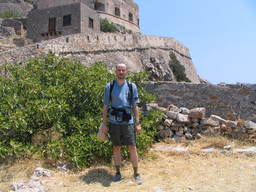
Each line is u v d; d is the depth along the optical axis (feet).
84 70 22.77
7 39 77.61
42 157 18.25
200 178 14.87
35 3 135.64
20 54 45.55
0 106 19.63
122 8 140.56
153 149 20.93
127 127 15.25
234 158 18.16
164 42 114.11
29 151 17.81
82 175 15.94
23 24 104.78
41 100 19.60
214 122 23.43
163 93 28.84
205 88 27.61
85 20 86.53
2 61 42.19
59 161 17.74
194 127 23.66
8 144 18.51
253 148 19.98
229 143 21.18
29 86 21.45
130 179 15.11
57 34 86.12
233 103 26.35
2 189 14.07
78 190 13.83
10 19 99.45
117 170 15.31
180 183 14.24
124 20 141.38
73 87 21.63
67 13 85.56
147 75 26.30
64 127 19.52
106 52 76.89
